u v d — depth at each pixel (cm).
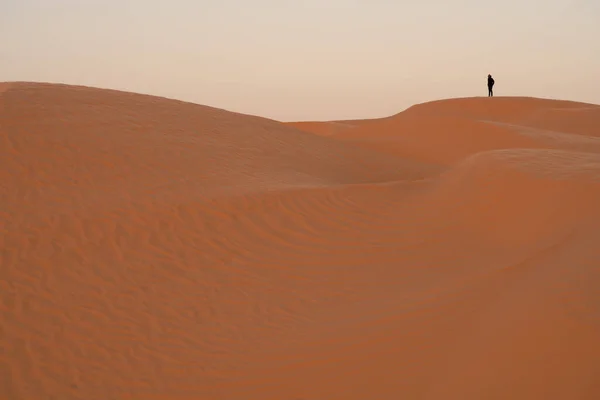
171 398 531
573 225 745
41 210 875
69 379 559
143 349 606
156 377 562
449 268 746
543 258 638
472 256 775
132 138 1243
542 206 827
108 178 1018
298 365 557
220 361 580
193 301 701
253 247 838
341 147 1733
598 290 504
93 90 1672
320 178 1264
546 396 418
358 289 718
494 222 859
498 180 945
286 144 1559
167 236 840
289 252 829
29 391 541
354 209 978
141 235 835
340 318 641
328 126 3778
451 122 2297
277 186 1062
